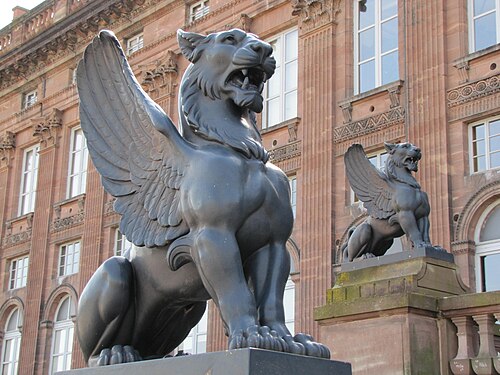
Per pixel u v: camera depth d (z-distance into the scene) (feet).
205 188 10.81
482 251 49.65
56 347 85.87
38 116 97.14
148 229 11.60
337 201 59.77
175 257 11.19
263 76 11.82
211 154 11.17
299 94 65.51
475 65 53.06
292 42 69.26
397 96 57.41
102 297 11.91
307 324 57.93
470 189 50.85
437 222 51.44
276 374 9.39
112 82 12.33
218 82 11.74
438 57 55.11
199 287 11.52
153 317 12.19
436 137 53.47
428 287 25.11
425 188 52.95
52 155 93.56
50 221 90.89
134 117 12.01
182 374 9.95
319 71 64.13
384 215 31.86
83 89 12.53
